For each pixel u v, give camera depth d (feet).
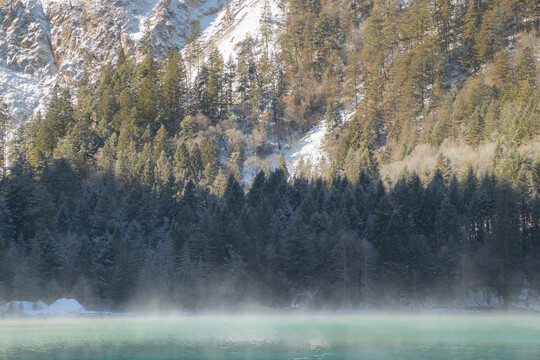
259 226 346.74
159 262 331.77
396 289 309.63
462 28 649.20
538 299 307.78
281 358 150.00
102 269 327.47
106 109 612.70
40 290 304.71
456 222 326.65
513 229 314.55
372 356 153.69
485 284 313.32
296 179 440.86
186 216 376.27
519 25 629.92
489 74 561.43
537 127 420.36
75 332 214.69
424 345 174.70
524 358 150.10
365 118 591.78
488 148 431.84
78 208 374.02
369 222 350.02
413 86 587.27
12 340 189.57
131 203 413.39
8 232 352.90
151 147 549.54
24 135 622.13
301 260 314.76
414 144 505.66
